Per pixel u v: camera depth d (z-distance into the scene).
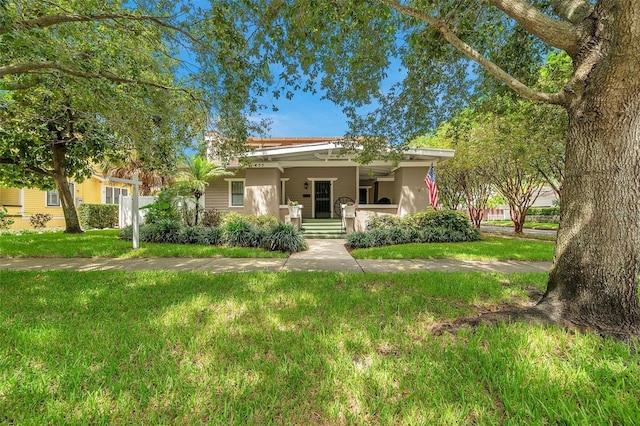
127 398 1.69
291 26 4.65
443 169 14.91
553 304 2.85
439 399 1.69
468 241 9.58
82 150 10.48
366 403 1.67
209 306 3.25
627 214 2.60
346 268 5.55
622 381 1.81
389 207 12.24
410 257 6.77
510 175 13.40
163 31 5.41
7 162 9.34
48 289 3.88
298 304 3.31
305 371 1.99
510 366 2.00
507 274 4.89
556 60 7.45
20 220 15.21
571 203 2.84
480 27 5.09
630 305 2.60
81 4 4.66
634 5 2.22
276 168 11.87
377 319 2.89
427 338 2.46
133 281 4.34
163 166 9.98
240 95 5.67
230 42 4.85
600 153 2.62
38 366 2.02
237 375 1.93
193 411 1.60
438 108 6.42
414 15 3.58
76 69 4.86
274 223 10.01
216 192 13.93
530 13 2.83
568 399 1.68
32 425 1.50
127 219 13.66
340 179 14.88
